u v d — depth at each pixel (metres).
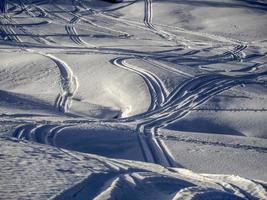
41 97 47.50
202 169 28.31
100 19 94.75
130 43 77.56
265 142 35.50
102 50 68.31
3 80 52.69
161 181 16.34
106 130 34.34
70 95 48.72
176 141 33.66
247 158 30.47
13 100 43.44
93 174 14.86
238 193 16.95
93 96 48.53
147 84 49.56
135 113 42.94
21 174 13.45
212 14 99.00
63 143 30.44
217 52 75.00
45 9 98.38
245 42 84.12
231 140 35.16
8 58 60.03
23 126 32.72
